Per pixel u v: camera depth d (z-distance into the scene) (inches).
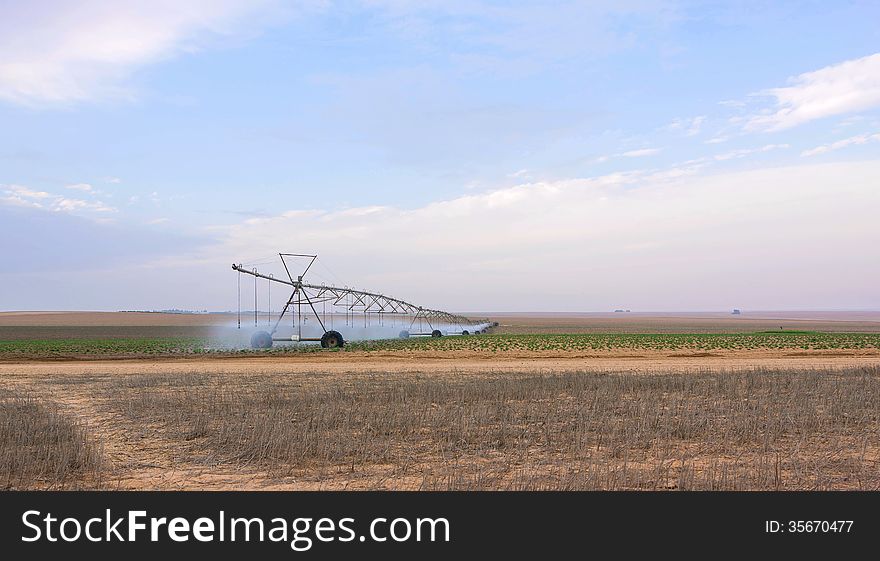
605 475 484.7
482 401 877.2
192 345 2913.4
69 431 634.8
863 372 1300.4
